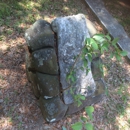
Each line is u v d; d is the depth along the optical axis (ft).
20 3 4.34
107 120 3.09
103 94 3.26
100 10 4.77
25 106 2.97
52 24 2.41
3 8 4.05
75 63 2.53
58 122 2.92
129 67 3.90
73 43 2.47
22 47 3.63
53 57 2.44
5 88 3.10
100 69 2.87
